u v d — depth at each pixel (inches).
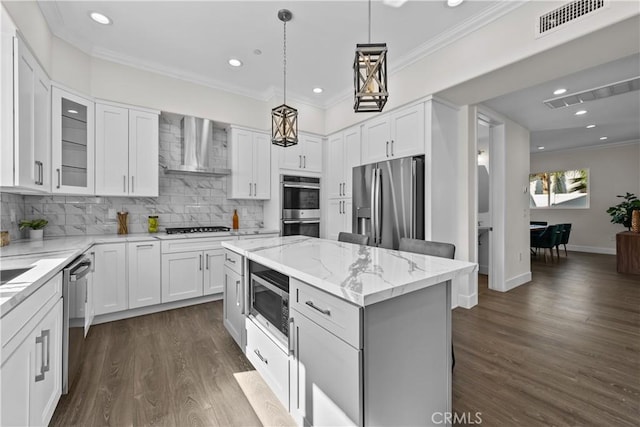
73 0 85.5
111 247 108.2
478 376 74.1
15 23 68.9
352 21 95.3
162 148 139.7
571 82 121.5
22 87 72.9
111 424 57.9
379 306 42.6
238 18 94.3
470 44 97.0
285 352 58.4
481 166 181.0
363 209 144.6
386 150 132.0
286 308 60.3
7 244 87.7
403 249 81.9
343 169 160.4
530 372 75.9
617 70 112.2
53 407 57.1
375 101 58.6
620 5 66.6
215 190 155.4
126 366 79.1
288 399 57.5
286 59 120.8
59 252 74.7
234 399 66.0
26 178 75.5
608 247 273.4
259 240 98.3
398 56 116.7
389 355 44.2
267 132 160.4
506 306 128.3
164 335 98.7
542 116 162.7
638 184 254.4
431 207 114.9
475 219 129.6
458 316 116.1
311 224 170.1
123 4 87.7
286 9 89.7
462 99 117.3
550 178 307.9
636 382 71.3
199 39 106.4
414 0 84.7
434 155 114.9
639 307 126.7
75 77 104.8
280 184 157.9
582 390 68.4
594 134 220.4
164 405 63.7
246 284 79.1
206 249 130.9
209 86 141.2
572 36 74.0
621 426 56.9
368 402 41.4
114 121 116.5
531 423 58.0
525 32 83.0
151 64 123.6
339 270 51.9
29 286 44.6
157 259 118.4
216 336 98.1
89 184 109.7
